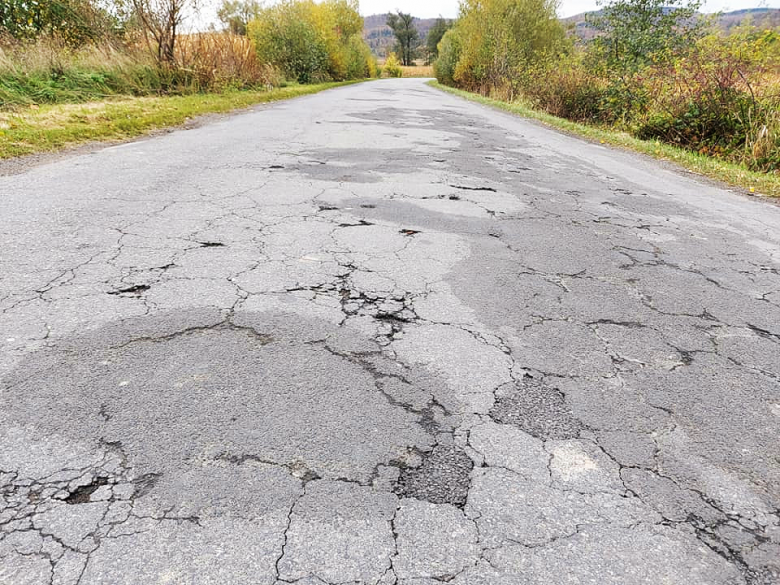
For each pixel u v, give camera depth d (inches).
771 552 55.9
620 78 491.5
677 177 263.3
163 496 57.3
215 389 75.1
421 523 56.2
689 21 577.0
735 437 73.2
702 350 95.4
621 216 179.0
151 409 70.2
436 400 76.4
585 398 79.3
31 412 68.2
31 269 108.6
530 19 881.5
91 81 425.1
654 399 80.2
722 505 61.6
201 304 98.8
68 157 215.8
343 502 58.1
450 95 895.1
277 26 940.0
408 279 116.1
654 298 115.7
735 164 328.5
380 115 440.5
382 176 209.3
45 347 82.2
